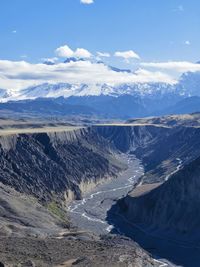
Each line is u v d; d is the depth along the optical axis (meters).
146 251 145.75
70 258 114.62
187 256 144.75
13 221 151.50
